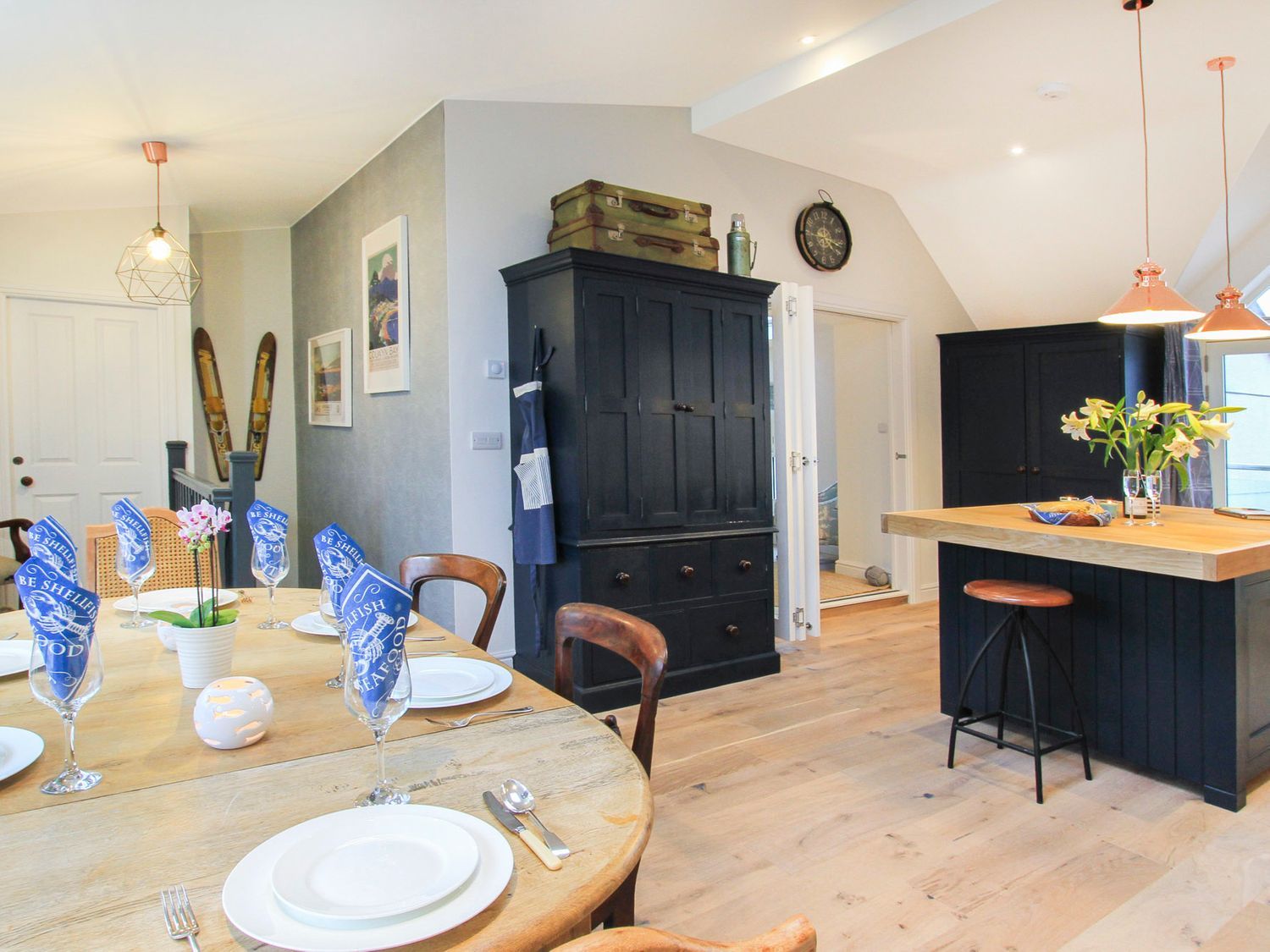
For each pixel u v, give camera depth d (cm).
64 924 71
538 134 392
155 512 274
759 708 338
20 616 194
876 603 547
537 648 357
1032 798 250
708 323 373
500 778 101
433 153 377
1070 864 211
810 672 394
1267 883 202
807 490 451
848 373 609
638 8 309
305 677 144
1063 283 531
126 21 268
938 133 433
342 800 96
